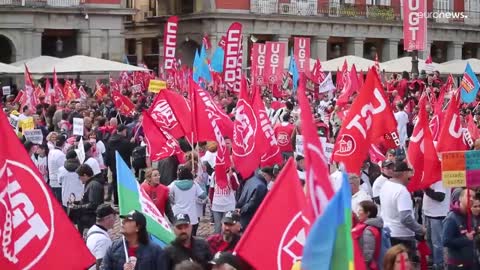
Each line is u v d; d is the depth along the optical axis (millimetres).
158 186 22016
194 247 15500
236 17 89250
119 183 16281
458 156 17453
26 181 12438
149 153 27188
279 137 32531
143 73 71438
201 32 90188
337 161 22375
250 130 23266
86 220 23609
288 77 63094
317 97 59438
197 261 15234
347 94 46062
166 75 57750
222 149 24641
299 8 94000
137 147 33562
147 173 22016
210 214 31797
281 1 92938
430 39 104875
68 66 61344
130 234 14844
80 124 33031
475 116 40156
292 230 12875
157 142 27109
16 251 12375
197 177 25438
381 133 23766
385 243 16406
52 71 60875
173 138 27297
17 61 75875
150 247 14977
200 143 30938
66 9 80750
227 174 25109
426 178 21203
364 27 98500
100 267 16016
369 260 15961
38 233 12469
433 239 21578
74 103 48062
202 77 51594
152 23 96938
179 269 12031
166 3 95875
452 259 17859
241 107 23312
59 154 28219
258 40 93875
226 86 52938
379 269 16078
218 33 88875
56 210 12523
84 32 82062
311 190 9773
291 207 12898
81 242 12602
